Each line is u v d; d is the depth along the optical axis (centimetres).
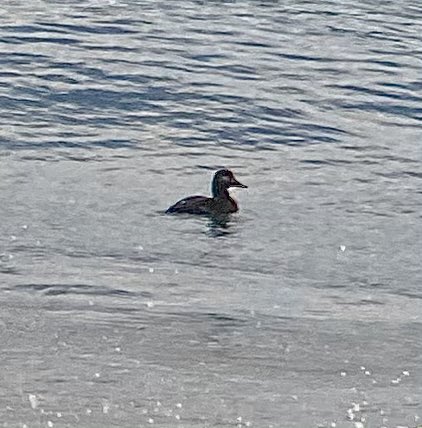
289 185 2852
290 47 4316
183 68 3922
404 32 4694
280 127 3353
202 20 4656
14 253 2303
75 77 3731
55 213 2553
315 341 1906
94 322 1942
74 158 2970
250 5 4950
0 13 4544
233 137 3238
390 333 1962
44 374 1712
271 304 2092
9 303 2019
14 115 3309
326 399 1675
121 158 2998
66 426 1557
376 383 1742
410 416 1628
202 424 1580
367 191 2836
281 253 2400
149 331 1911
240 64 4031
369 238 2516
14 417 1575
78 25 4444
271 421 1597
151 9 4781
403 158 3138
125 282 2177
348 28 4681
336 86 3838
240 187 2669
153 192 2750
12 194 2655
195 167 2972
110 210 2597
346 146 3216
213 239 2455
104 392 1662
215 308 2048
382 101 3700
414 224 2620
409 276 2308
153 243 2414
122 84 3684
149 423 1577
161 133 3234
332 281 2255
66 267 2244
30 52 4003
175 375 1736
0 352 1784
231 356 1823
